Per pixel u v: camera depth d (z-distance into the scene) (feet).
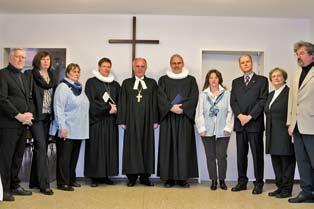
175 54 17.04
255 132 14.33
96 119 15.84
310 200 12.92
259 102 14.35
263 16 17.83
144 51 17.88
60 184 14.85
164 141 15.71
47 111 14.08
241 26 18.01
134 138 15.75
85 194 13.89
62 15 17.90
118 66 17.87
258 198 13.44
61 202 12.44
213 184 15.30
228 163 18.16
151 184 16.06
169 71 16.37
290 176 13.70
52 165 21.65
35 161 14.58
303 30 18.12
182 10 17.06
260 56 18.43
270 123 13.85
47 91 14.14
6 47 17.92
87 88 16.08
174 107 15.37
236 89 14.87
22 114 12.66
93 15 17.93
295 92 12.71
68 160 14.75
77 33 17.89
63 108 14.28
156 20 17.94
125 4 16.28
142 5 16.39
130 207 11.86
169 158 15.64
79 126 14.73
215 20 17.97
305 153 12.80
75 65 14.92
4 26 17.94
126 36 17.92
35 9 17.10
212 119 15.23
